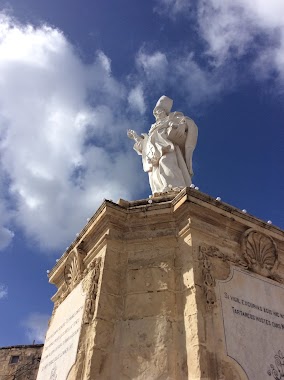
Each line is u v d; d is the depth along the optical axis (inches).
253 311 192.9
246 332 182.4
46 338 259.3
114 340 181.0
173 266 199.8
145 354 172.2
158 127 333.4
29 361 788.6
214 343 169.5
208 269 193.0
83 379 170.9
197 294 181.6
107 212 217.6
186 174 313.3
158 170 313.6
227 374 163.3
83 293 213.0
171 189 272.5
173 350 171.0
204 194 217.2
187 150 327.3
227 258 205.3
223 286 192.2
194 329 170.9
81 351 182.5
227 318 181.3
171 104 362.9
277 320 198.5
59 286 274.8
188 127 334.3
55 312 261.7
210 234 208.4
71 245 255.9
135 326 182.7
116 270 204.8
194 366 160.7
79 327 196.4
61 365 203.3
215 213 214.4
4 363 794.8
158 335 176.4
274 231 230.7
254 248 218.5
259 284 206.7
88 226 235.9
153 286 193.9
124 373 169.5
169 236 210.7
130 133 365.1
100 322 183.2
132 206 230.5
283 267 226.2
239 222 219.9
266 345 184.2
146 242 212.7
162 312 183.2
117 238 215.8
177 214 216.4
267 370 175.3
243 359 171.8
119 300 194.7
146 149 341.7
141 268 202.7
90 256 227.8
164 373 164.4
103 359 173.0
